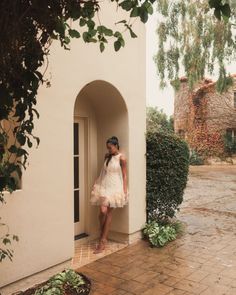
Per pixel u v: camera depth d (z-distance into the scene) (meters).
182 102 29.28
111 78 5.50
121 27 5.68
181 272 4.75
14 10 2.23
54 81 4.53
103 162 6.32
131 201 5.96
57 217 4.60
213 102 28.09
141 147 6.22
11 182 2.71
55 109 4.55
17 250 4.11
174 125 30.16
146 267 4.93
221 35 15.05
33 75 2.56
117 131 6.06
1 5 2.18
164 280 4.49
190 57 15.67
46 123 4.43
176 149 6.55
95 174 6.37
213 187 14.20
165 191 6.50
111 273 4.73
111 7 5.48
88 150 6.25
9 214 4.02
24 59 2.51
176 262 5.12
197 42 15.48
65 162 4.70
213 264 5.04
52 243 4.54
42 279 4.45
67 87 4.72
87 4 2.59
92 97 6.09
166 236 6.07
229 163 27.86
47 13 2.41
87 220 6.28
